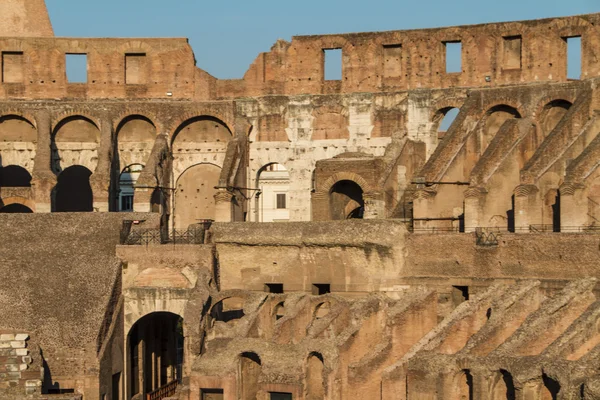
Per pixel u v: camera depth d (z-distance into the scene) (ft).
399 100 378.32
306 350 285.43
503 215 343.05
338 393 282.97
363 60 384.06
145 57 395.96
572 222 316.81
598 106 342.44
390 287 328.08
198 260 329.93
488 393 259.60
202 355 294.25
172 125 388.16
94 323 310.24
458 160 354.74
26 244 332.19
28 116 387.34
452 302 318.86
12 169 409.90
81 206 416.46
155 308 325.83
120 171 392.06
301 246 337.11
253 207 387.96
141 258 330.13
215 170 393.29
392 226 326.85
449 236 320.70
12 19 410.93
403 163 366.84
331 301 314.14
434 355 269.44
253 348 289.74
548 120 359.46
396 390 277.23
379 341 300.20
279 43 390.83
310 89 388.78
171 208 387.34
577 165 318.24
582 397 235.40
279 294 319.27
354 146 382.42
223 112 388.98
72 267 324.60
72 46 394.32
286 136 388.37
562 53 360.89
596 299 277.64
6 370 295.89
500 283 298.35
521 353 263.08
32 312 312.71
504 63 369.91
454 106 372.38
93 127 392.06
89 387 304.71
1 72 393.29
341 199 373.20
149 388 347.56
